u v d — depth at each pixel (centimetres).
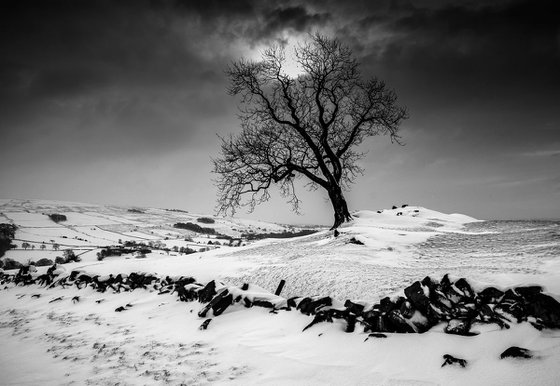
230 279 1577
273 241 3438
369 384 471
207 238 14638
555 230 2064
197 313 937
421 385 448
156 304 1139
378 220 3569
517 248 1541
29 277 2012
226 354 647
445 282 660
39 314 1227
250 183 3353
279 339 684
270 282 1393
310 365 550
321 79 3547
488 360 468
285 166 3409
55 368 671
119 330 907
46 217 16662
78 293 1498
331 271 1313
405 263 1472
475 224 3503
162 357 674
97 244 11719
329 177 3375
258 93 3503
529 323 509
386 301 656
